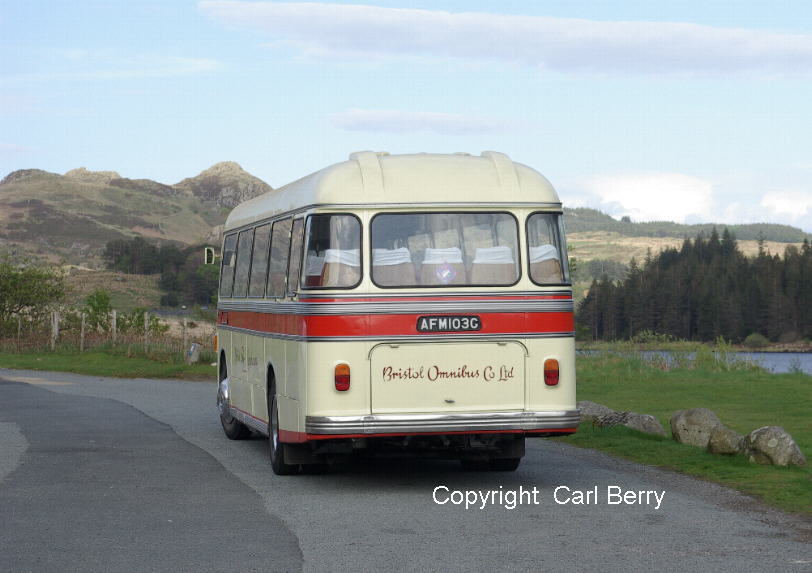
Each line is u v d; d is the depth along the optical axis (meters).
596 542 8.37
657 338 34.97
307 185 11.60
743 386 24.64
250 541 8.38
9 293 48.97
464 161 11.50
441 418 10.89
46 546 8.16
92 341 43.31
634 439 15.34
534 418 11.08
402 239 11.05
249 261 14.71
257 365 13.80
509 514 9.70
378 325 10.91
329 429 10.74
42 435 16.38
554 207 11.35
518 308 11.14
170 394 25.27
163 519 9.36
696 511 9.82
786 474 11.84
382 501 10.45
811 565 7.55
